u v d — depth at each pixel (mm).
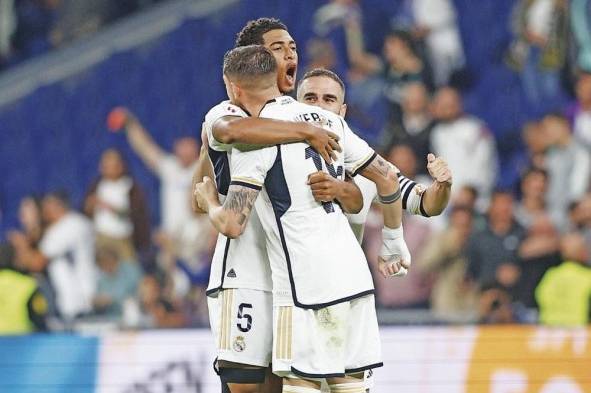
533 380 19734
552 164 30375
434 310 27766
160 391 20734
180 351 20766
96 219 31812
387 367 20094
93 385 21016
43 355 21312
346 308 11617
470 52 34375
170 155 34719
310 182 11547
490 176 31391
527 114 33281
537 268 27453
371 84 33531
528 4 33969
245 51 11898
